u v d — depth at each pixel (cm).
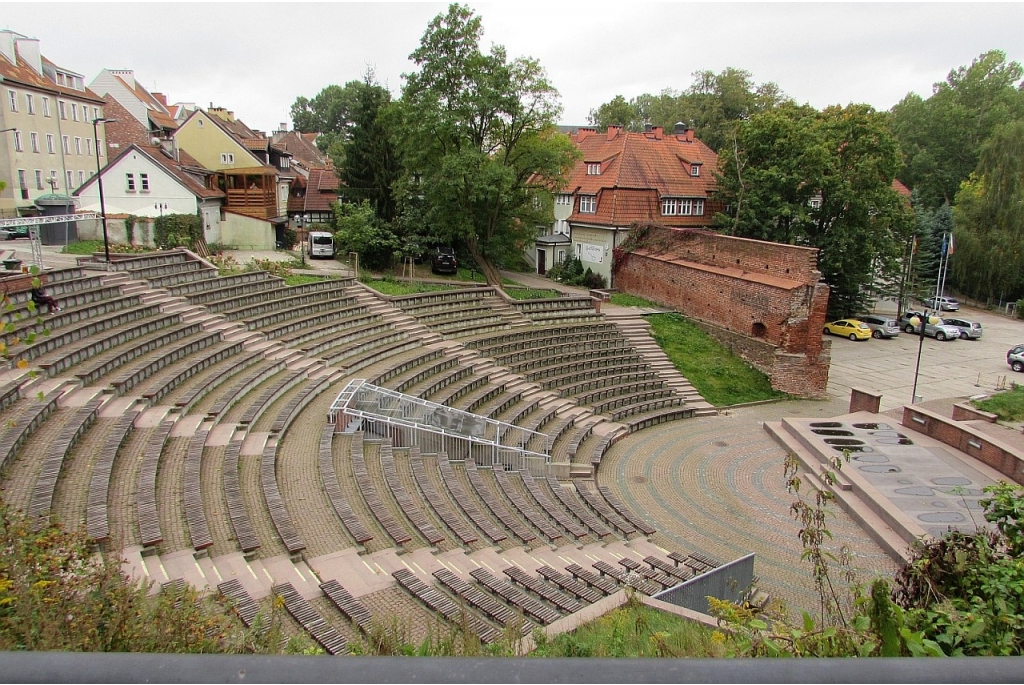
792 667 164
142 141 5428
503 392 2875
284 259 4025
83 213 3241
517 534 1727
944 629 698
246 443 1872
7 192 4197
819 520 951
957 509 2011
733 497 2289
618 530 1958
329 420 2081
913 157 7575
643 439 2834
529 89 3800
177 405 1905
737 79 7981
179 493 1487
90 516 1254
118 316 2252
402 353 2938
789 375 3366
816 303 3291
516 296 4028
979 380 3688
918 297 5522
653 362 3491
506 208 4125
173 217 3728
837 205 4381
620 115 9450
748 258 3594
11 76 4278
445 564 1477
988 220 5709
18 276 2030
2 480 1341
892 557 1859
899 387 3553
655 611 1205
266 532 1457
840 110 4706
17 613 654
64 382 1800
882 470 2317
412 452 2048
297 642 842
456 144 3925
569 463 2420
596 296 4091
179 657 154
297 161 6550
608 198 4625
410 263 4156
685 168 4928
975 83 8062
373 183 4212
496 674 152
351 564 1377
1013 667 172
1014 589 764
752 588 1697
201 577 1180
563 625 1129
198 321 2506
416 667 151
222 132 4831
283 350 2620
